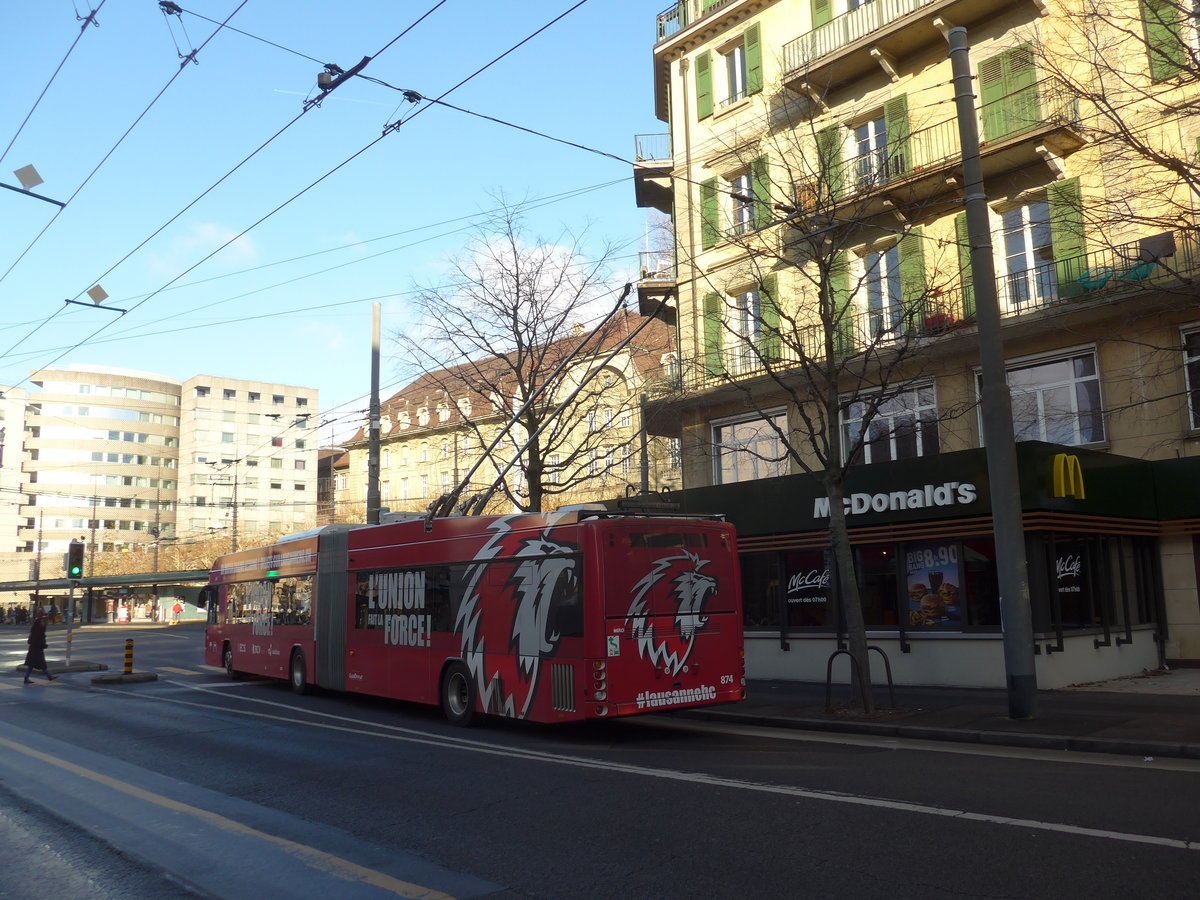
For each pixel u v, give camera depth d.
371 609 15.97
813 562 18.11
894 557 16.78
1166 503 16.16
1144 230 16.05
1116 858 5.64
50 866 6.20
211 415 101.38
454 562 13.81
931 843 6.09
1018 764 9.02
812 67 20.25
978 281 12.06
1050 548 14.81
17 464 97.31
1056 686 14.36
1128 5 16.23
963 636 15.58
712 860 5.90
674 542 12.03
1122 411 16.52
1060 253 16.94
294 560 19.08
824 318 13.65
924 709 12.68
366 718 14.38
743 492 19.12
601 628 11.12
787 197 15.52
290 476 104.69
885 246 19.86
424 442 63.09
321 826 7.17
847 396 19.84
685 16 24.59
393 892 5.46
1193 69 11.47
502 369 24.09
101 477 99.12
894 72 19.73
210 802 8.16
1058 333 17.08
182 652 34.62
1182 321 15.96
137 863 6.23
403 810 7.68
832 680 17.39
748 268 21.25
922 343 17.70
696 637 11.98
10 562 93.62
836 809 7.17
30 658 22.89
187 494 99.25
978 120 18.41
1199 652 16.22
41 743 12.01
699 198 23.66
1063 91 14.63
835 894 5.16
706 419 22.58
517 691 12.18
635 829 6.78
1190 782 7.86
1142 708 11.80
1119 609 16.02
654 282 23.36
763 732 12.12
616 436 28.62
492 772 9.32
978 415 18.00
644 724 13.27
